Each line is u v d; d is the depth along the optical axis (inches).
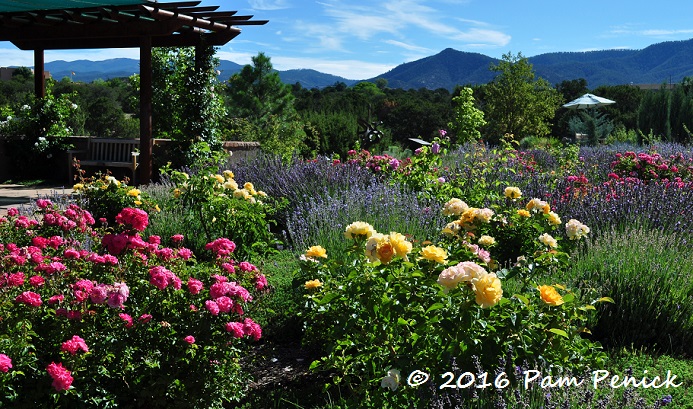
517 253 185.2
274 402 137.5
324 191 289.3
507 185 291.9
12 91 1662.2
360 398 129.9
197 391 122.0
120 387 120.6
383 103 1836.9
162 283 121.6
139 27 414.6
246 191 242.8
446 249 151.3
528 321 117.7
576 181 294.2
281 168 335.6
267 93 1039.0
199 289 123.0
